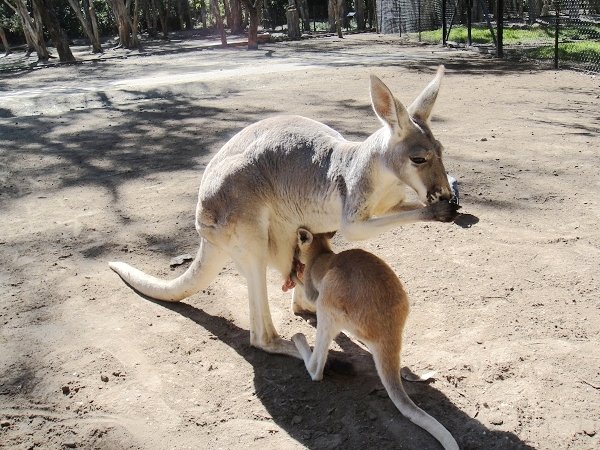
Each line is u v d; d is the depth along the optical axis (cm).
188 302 463
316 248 379
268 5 3969
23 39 3612
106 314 444
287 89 1398
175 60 2172
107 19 3766
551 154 788
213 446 316
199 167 794
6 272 514
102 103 1359
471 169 734
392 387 314
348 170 350
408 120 324
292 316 441
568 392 340
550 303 432
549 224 567
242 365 383
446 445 290
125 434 326
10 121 1183
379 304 316
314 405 343
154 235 584
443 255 516
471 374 359
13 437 325
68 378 371
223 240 379
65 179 765
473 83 1360
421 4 2962
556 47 1566
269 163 376
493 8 3127
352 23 3806
